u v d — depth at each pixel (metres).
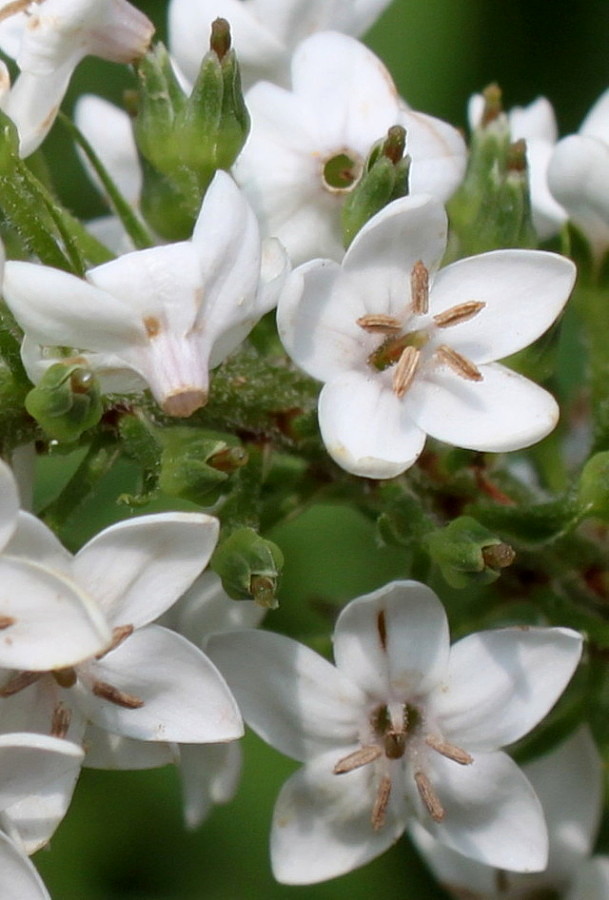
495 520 0.12
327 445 0.12
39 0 0.12
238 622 0.12
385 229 0.12
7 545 0.11
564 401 0.14
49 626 0.11
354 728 0.12
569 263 0.12
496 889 0.14
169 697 0.12
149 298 0.11
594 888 0.13
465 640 0.12
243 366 0.12
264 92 0.13
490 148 0.13
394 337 0.12
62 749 0.11
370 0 0.13
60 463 0.15
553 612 0.13
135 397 0.12
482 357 0.12
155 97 0.12
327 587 0.16
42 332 0.11
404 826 0.12
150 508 0.15
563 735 0.13
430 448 0.13
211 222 0.11
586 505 0.12
